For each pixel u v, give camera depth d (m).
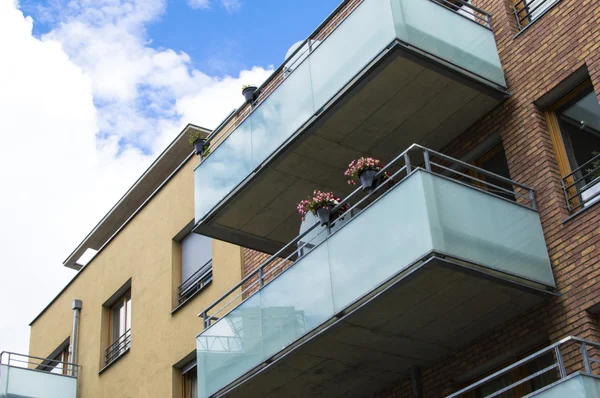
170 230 20.22
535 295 11.53
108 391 20.88
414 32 12.49
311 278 12.38
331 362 12.91
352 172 12.44
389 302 11.49
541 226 11.98
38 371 22.08
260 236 16.22
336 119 13.45
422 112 13.38
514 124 12.98
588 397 9.05
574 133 12.45
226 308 17.58
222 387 13.52
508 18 13.68
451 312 11.85
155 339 19.56
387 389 13.84
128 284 21.66
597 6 12.38
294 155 14.21
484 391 12.58
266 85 16.44
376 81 12.77
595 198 11.77
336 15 15.12
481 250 11.02
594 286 11.11
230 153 15.41
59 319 24.72
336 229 12.83
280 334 12.70
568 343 10.93
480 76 12.95
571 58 12.51
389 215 11.30
